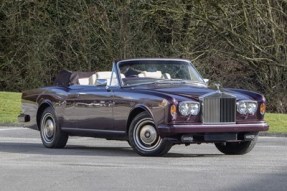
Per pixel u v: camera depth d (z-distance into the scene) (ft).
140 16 123.34
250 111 45.60
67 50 130.62
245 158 44.75
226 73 117.39
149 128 44.57
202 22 114.21
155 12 119.65
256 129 45.73
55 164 40.86
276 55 110.73
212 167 39.17
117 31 126.00
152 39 123.85
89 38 128.67
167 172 36.91
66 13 129.90
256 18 110.22
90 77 52.42
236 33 111.24
